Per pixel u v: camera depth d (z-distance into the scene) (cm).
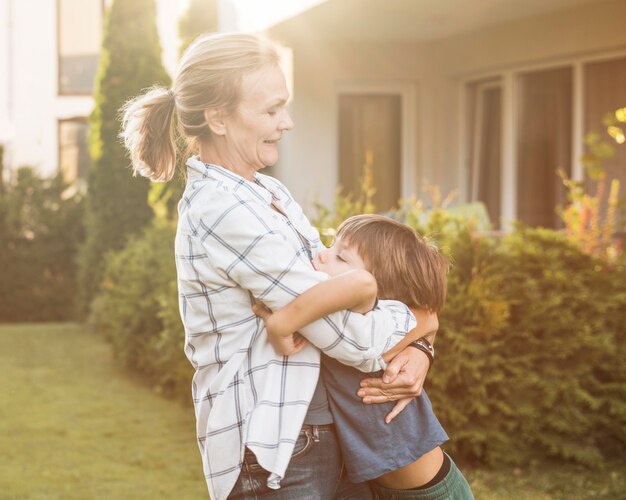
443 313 504
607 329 525
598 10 762
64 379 825
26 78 1850
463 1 758
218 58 231
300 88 960
